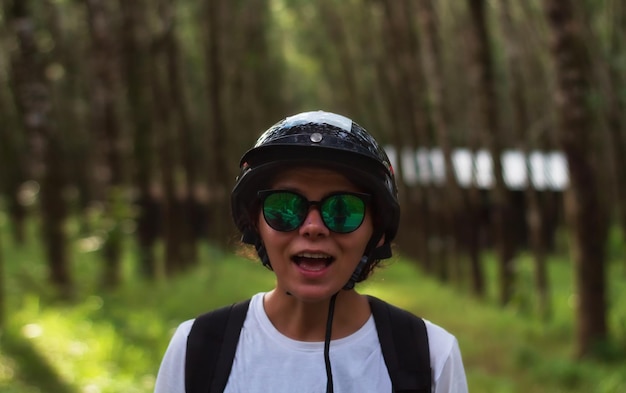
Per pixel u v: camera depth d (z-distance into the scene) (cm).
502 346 796
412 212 2091
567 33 750
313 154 151
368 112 2420
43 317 748
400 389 159
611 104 1113
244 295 1038
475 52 1114
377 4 1622
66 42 1748
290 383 159
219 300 993
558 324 950
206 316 169
